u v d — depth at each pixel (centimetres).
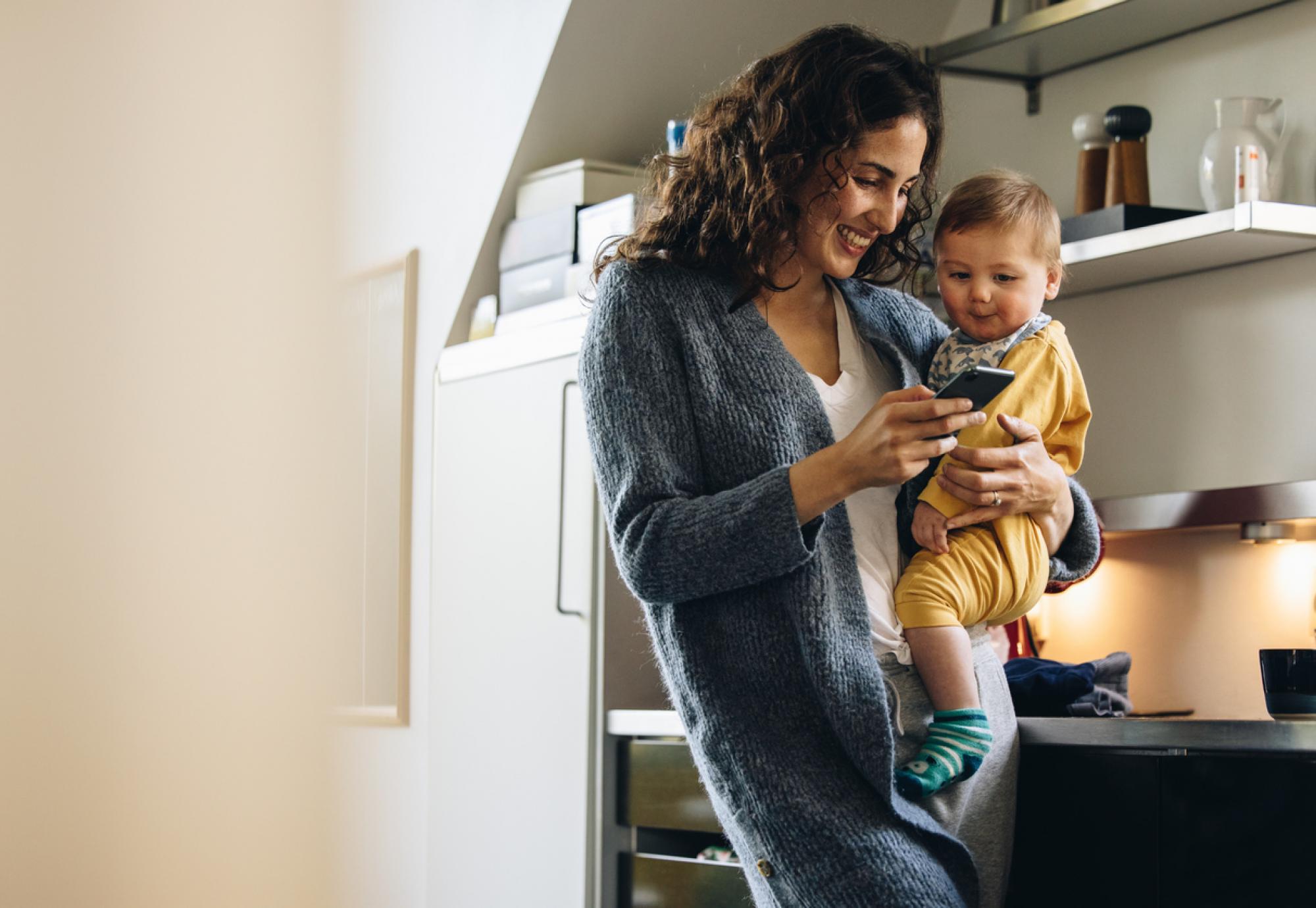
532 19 314
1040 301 163
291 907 357
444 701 298
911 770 142
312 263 373
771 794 133
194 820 365
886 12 310
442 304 338
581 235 301
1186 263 239
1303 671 167
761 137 141
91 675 371
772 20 317
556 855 264
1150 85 262
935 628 146
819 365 149
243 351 376
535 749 272
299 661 363
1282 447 233
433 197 344
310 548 368
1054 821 166
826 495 127
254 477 376
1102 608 254
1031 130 281
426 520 338
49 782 365
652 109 327
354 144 363
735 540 128
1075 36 258
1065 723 163
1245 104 229
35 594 371
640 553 132
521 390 286
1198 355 246
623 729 253
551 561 273
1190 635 239
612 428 138
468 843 287
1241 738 149
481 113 331
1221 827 151
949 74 277
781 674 134
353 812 352
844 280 157
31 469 375
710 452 137
